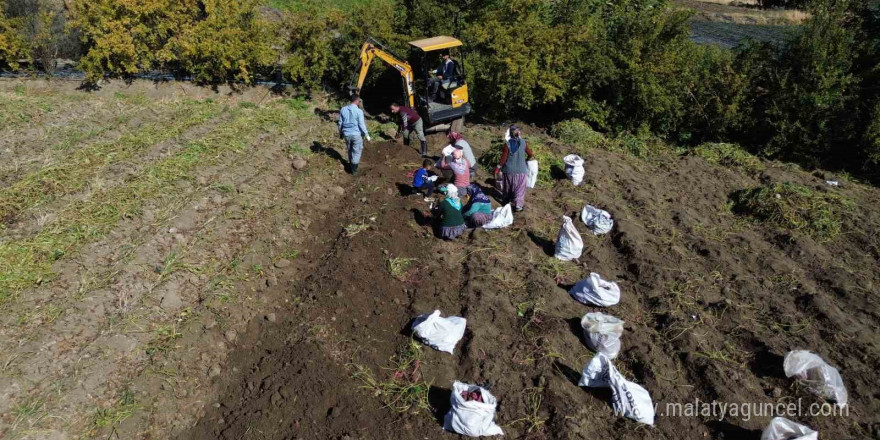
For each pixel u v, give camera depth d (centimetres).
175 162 1046
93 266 775
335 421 606
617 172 1166
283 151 1169
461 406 575
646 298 794
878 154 1232
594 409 620
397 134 1255
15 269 744
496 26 1436
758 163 1234
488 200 961
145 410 607
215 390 652
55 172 977
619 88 1395
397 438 588
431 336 692
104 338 669
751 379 653
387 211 977
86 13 1346
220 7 1427
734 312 751
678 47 1415
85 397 603
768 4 3297
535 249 899
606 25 1518
